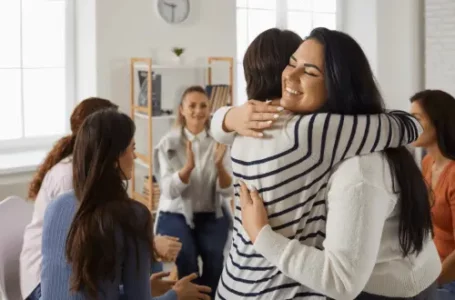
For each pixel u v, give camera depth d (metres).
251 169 1.55
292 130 1.49
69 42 5.17
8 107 5.04
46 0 5.08
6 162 4.65
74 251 1.89
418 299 1.69
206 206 3.67
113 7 4.96
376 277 1.62
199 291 2.28
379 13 6.65
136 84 5.14
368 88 1.53
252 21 6.30
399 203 1.57
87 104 2.84
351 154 1.48
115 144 1.99
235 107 1.71
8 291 2.63
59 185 2.61
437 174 2.69
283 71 1.60
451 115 2.60
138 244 1.96
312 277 1.43
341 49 1.50
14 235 2.70
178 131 3.79
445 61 6.16
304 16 6.71
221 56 5.54
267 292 1.54
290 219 1.51
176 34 5.27
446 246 2.59
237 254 1.61
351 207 1.43
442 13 6.12
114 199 1.97
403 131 1.53
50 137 5.23
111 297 1.93
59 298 1.95
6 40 4.97
